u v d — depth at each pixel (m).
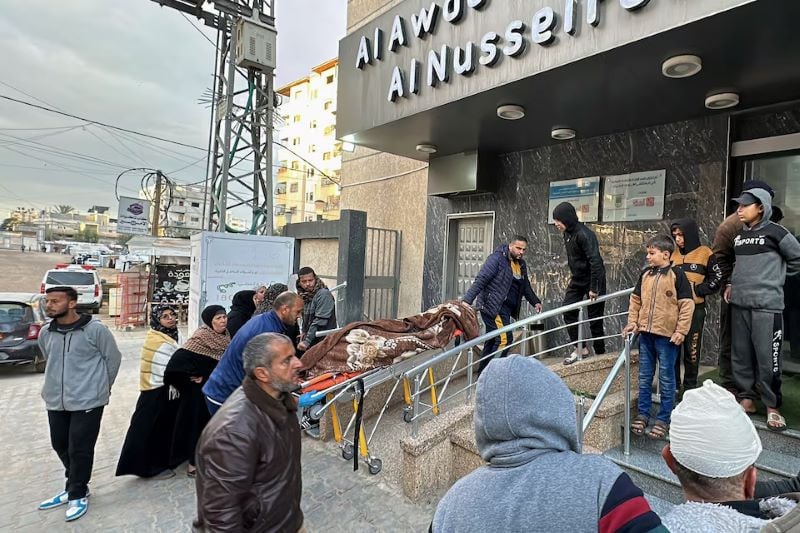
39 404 6.79
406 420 4.53
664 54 3.21
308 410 4.15
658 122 4.66
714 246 3.35
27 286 25.58
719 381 3.67
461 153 6.24
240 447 1.97
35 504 3.62
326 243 8.45
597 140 5.23
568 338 4.99
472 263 6.70
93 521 3.28
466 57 4.10
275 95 10.66
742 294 3.06
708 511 1.18
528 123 4.87
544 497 0.99
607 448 3.19
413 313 7.61
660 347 3.16
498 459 1.09
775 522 1.03
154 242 15.44
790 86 3.69
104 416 6.04
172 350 4.08
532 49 3.63
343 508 3.19
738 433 1.22
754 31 2.86
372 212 8.66
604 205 5.14
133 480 3.95
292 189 51.34
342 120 5.70
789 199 4.09
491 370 1.16
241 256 7.49
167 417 4.01
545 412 1.07
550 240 5.63
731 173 4.33
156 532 3.12
